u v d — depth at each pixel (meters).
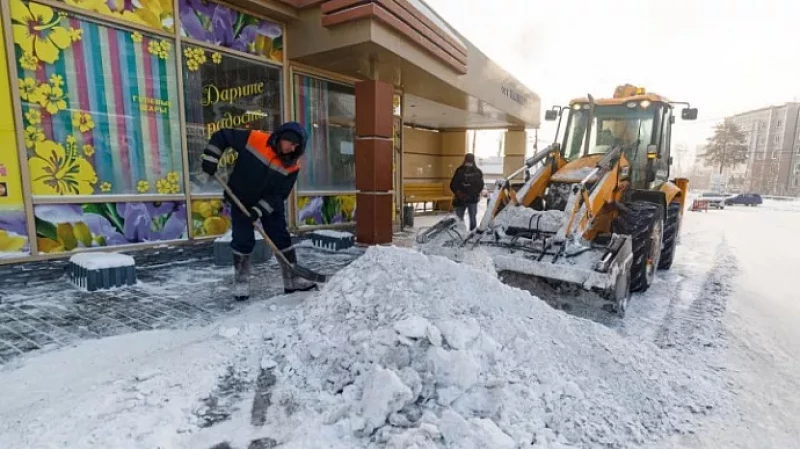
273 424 1.84
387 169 5.78
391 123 5.77
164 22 4.58
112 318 3.05
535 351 2.22
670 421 2.05
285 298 3.58
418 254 2.92
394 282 2.63
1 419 1.81
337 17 4.96
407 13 5.35
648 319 3.62
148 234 4.61
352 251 5.68
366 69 6.29
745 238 9.42
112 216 4.32
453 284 2.62
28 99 3.72
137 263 4.46
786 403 2.29
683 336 3.22
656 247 4.66
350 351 2.18
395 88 7.57
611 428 1.92
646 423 2.01
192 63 4.88
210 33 5.02
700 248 7.78
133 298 3.51
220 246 4.69
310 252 5.62
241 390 2.09
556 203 4.33
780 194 49.41
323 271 4.59
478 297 2.56
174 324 2.96
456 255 3.74
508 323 2.38
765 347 3.05
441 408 1.81
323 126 6.64
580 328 2.63
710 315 3.74
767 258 6.79
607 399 2.09
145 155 4.55
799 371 2.68
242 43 5.34
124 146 4.39
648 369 2.42
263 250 4.93
